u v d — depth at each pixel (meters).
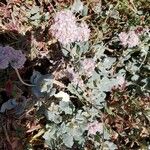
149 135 0.43
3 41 0.44
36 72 0.39
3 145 0.40
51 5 0.44
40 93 0.39
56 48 0.43
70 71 0.40
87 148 0.40
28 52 0.42
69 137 0.38
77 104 0.42
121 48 0.43
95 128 0.39
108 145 0.40
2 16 0.44
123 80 0.42
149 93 0.42
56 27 0.37
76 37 0.37
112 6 0.45
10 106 0.39
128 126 0.42
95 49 0.42
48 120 0.40
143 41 0.42
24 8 0.44
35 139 0.41
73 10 0.43
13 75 0.41
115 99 0.43
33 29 0.44
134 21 0.45
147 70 0.43
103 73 0.41
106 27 0.45
